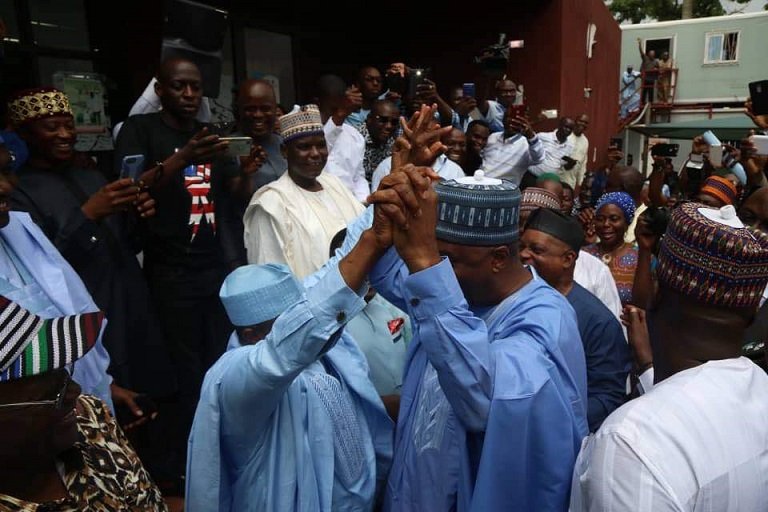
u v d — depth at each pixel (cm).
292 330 131
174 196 297
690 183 497
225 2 590
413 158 148
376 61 888
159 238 300
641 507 101
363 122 510
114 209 243
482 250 139
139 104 347
